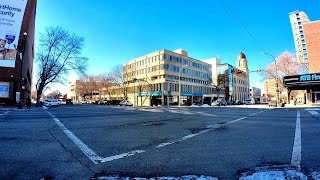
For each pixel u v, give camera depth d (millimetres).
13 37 33938
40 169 3766
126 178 3357
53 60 42219
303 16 70688
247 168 3807
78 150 5109
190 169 3783
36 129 8586
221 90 88312
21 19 34656
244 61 113062
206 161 4254
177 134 7430
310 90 38281
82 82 104312
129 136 7035
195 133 7629
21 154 4723
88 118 13945
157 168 3838
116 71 72625
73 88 142125
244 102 80875
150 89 64812
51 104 46719
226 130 8344
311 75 34469
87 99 116500
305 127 8984
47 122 11367
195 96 72938
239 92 102188
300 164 3977
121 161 4242
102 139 6508
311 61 48781
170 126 9609
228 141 6188
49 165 3977
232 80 93500
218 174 3529
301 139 6340
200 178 3355
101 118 13938
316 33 49156
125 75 75812
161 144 5809
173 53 65000
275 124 10242
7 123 10820
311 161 4152
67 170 3721
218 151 5035
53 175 3490
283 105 36125
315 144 5652
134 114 17906
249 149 5203
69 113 19703
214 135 7203
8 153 4797
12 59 33844
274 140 6254
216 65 92312
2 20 33281
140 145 5691
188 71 70688
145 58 67875
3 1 33281
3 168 3803
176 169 3783
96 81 98000
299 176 3367
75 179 3330
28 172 3619
